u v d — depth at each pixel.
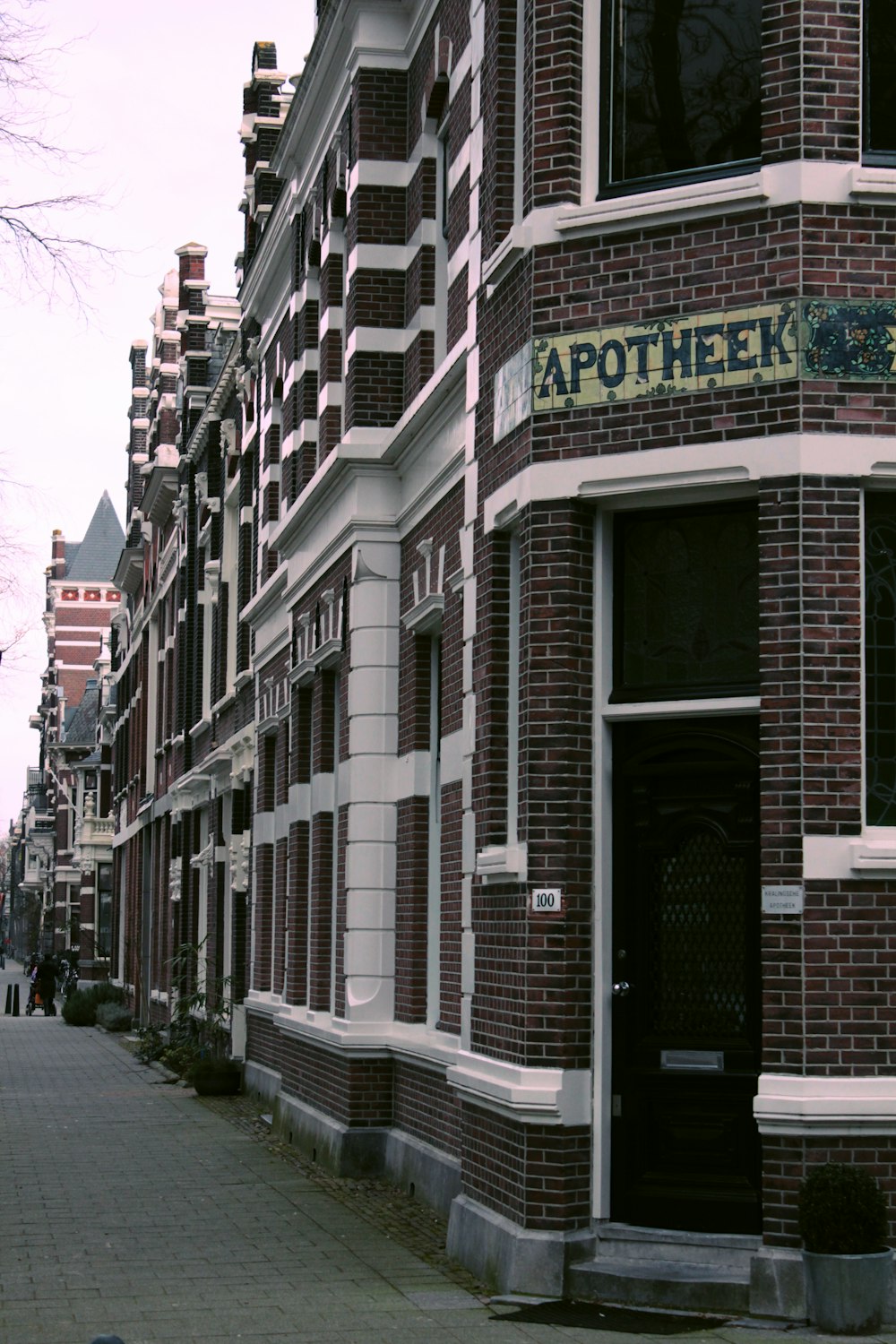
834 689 9.61
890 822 9.73
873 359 9.82
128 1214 13.20
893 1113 9.20
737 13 10.48
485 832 11.34
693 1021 10.16
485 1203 10.91
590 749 10.43
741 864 10.14
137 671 46.62
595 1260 9.91
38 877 111.81
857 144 9.94
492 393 11.62
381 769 15.70
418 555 15.05
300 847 19.33
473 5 12.70
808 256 9.85
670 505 10.37
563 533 10.43
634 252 10.36
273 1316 9.52
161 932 38.59
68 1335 9.08
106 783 65.19
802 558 9.66
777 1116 9.23
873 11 10.16
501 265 11.23
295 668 19.27
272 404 23.03
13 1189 14.55
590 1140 10.16
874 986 9.41
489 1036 11.02
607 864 10.40
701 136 10.48
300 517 18.75
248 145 27.67
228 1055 25.44
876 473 9.75
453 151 14.56
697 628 10.34
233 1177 15.31
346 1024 15.48
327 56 17.44
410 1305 9.80
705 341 10.08
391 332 16.33
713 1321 9.13
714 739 10.19
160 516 40.47
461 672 13.30
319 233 19.11
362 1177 15.21
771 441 9.80
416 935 15.02
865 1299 8.84
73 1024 44.03
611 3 10.79
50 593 95.75
